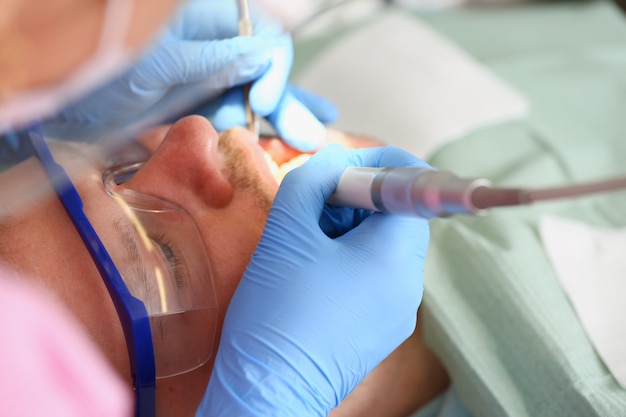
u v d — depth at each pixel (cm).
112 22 47
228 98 107
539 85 168
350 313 82
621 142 155
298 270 83
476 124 151
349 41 168
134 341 78
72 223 82
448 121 150
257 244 89
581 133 155
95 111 79
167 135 94
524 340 103
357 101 155
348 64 162
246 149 96
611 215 135
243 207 93
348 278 83
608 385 96
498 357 105
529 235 121
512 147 151
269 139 108
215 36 103
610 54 179
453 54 165
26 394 54
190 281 87
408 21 174
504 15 201
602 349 100
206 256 90
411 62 161
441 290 113
